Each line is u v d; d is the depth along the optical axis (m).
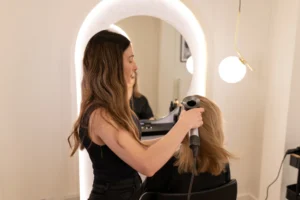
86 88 0.91
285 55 1.61
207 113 0.90
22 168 1.56
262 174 1.86
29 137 1.54
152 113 1.81
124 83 0.91
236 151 1.88
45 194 1.63
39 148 1.57
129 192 1.00
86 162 1.73
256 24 1.74
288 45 1.58
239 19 1.71
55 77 1.52
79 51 1.59
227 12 1.70
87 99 0.90
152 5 1.68
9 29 1.41
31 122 1.53
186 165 0.84
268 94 1.76
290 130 1.62
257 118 1.87
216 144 0.87
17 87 1.47
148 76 1.77
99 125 0.85
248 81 1.80
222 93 1.77
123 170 0.97
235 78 1.52
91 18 1.60
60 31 1.49
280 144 1.67
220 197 0.83
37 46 1.47
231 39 1.73
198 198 0.79
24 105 1.50
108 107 0.86
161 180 0.89
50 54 1.49
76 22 1.50
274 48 1.70
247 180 1.95
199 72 1.85
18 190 1.57
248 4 1.71
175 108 1.85
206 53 1.72
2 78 1.44
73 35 1.51
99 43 0.89
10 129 1.50
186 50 1.81
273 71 1.71
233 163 1.89
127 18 1.67
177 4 1.68
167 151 0.81
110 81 0.88
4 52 1.42
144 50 1.74
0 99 1.46
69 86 1.55
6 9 1.39
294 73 1.55
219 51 1.72
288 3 1.58
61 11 1.47
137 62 1.74
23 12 1.42
